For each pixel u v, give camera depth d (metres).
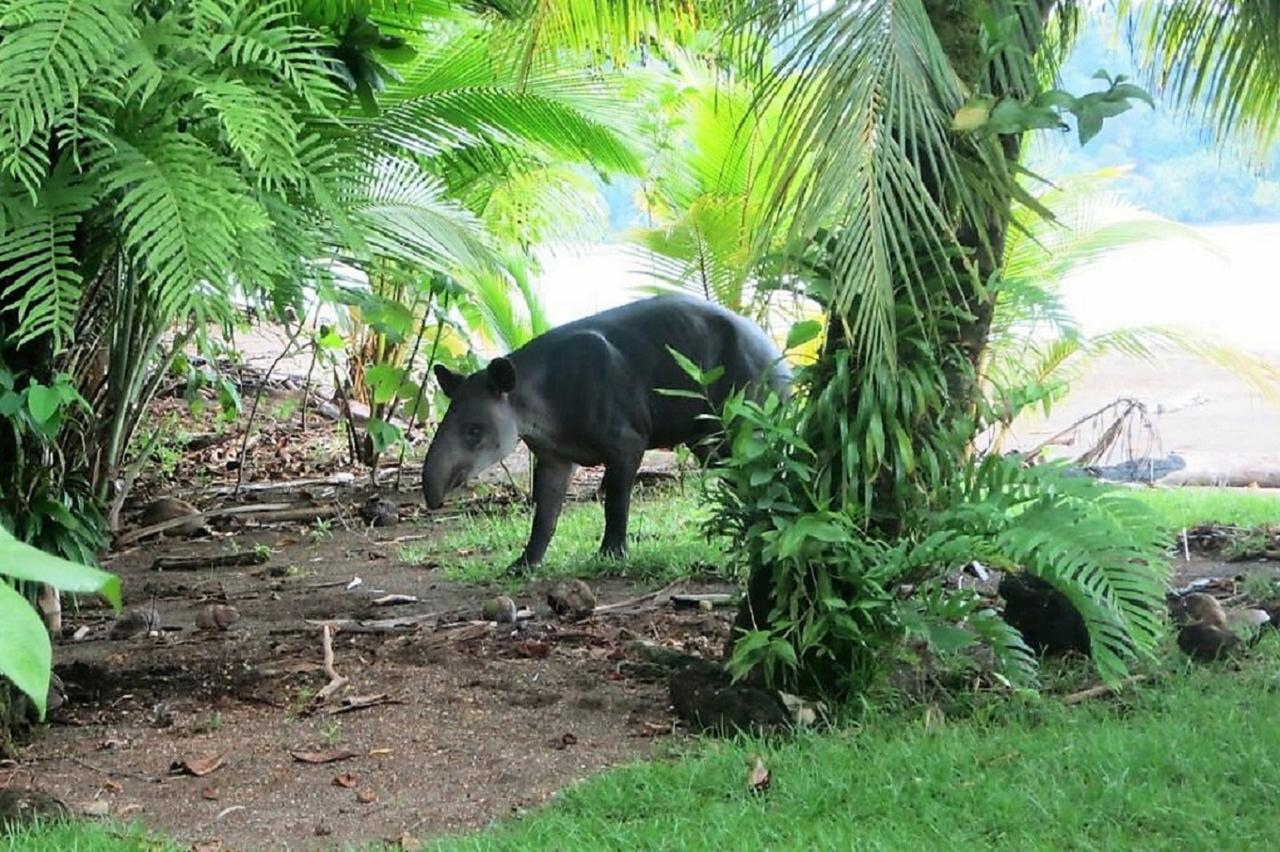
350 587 10.45
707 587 10.03
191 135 7.80
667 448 10.89
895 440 8.10
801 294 8.20
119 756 8.10
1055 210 11.99
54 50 7.20
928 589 8.25
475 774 7.86
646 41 10.50
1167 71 10.16
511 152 10.60
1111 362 19.44
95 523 8.88
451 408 10.36
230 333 9.09
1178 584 9.80
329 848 7.35
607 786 7.59
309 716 8.41
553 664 8.88
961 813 7.29
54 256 7.60
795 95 7.62
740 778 7.58
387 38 8.81
